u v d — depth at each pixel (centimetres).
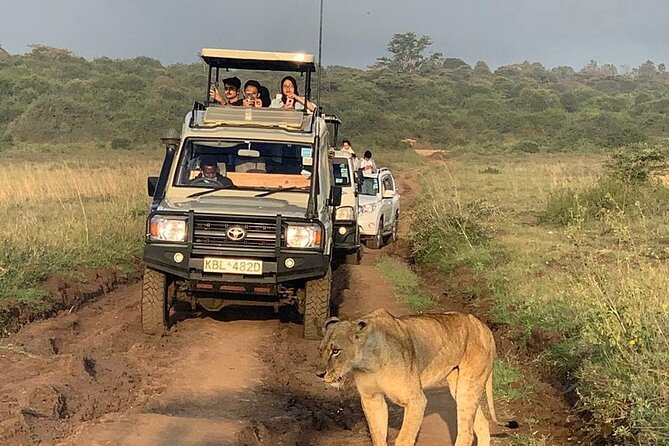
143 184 2209
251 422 655
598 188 1838
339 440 649
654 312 719
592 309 792
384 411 561
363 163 1925
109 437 600
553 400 742
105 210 1684
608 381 645
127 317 1030
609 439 602
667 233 1464
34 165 3484
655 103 8169
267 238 888
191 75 8644
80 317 1027
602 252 1270
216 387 766
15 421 603
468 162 5503
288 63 1104
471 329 600
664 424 554
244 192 969
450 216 1531
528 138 7294
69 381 731
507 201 2270
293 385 794
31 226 1377
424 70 12638
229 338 948
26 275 1065
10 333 897
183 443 597
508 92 10119
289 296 956
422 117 7906
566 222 1706
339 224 1421
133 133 5819
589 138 6925
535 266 1194
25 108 6350
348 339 521
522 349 890
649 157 1930
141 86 7319
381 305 1126
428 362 563
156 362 835
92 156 4625
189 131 1010
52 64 8694
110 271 1270
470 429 595
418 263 1516
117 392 736
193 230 885
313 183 945
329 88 8356
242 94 1207
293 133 1011
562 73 16575
